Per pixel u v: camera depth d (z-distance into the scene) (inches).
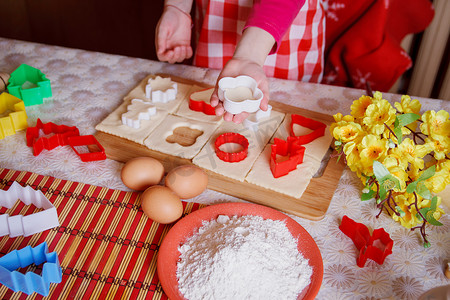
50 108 53.9
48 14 114.9
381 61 78.2
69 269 37.5
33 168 46.1
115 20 114.7
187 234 39.1
